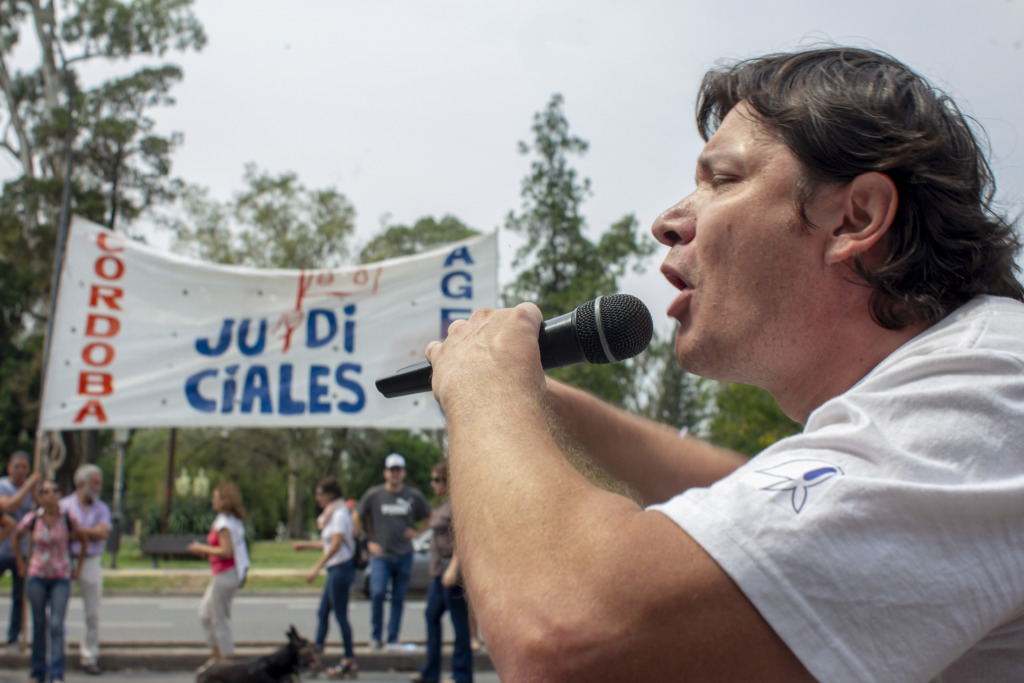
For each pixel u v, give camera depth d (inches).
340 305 290.7
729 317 37.3
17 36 1199.6
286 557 972.6
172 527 918.4
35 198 1189.1
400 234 1718.8
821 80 36.6
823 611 25.4
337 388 286.4
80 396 275.1
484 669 319.9
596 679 26.2
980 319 32.7
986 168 40.5
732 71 45.4
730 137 38.8
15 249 1223.5
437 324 292.2
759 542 26.1
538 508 29.1
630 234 1512.1
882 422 29.2
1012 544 26.5
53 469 423.8
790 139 36.2
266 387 284.2
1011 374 29.1
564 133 1561.3
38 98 1248.2
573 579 27.3
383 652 320.5
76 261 280.8
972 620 25.9
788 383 37.7
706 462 52.4
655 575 26.4
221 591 284.2
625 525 27.8
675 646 25.9
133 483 1806.1
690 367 39.7
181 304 285.4
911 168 34.7
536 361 37.4
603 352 47.6
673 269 40.3
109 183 1259.8
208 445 1585.9
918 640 25.4
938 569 25.8
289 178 1493.6
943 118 37.2
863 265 34.8
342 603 306.5
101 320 279.4
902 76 37.0
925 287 34.7
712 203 38.3
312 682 298.2
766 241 36.3
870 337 35.5
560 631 26.7
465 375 35.9
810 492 26.8
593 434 50.9
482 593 28.8
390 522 327.9
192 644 345.1
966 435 27.8
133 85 1213.7
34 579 270.5
